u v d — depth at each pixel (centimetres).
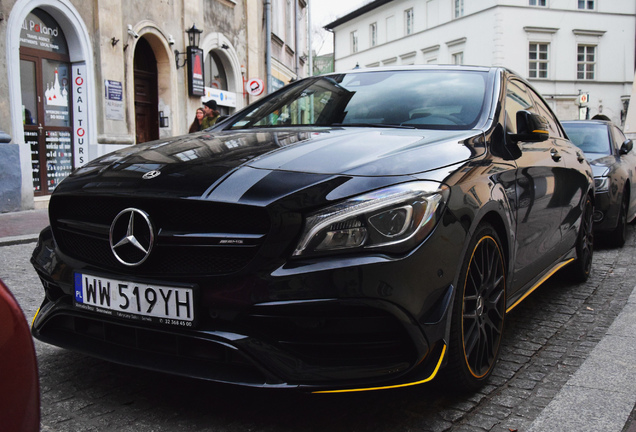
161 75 1320
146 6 1228
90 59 1078
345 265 211
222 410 247
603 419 245
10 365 121
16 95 927
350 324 216
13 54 919
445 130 307
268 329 217
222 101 1574
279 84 2155
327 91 378
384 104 343
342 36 5047
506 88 365
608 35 3656
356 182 225
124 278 231
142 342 235
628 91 3709
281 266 212
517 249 314
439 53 3947
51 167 1045
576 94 3622
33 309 391
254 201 214
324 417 243
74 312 250
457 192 243
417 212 223
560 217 408
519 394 273
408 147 263
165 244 225
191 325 218
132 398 257
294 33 2473
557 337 363
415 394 267
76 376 279
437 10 3916
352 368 216
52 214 261
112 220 241
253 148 267
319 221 214
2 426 119
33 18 998
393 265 215
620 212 689
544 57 3575
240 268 216
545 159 377
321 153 253
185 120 1389
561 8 3544
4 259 566
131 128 1187
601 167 683
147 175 240
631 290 486
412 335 220
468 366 255
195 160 251
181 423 235
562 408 255
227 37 1596
